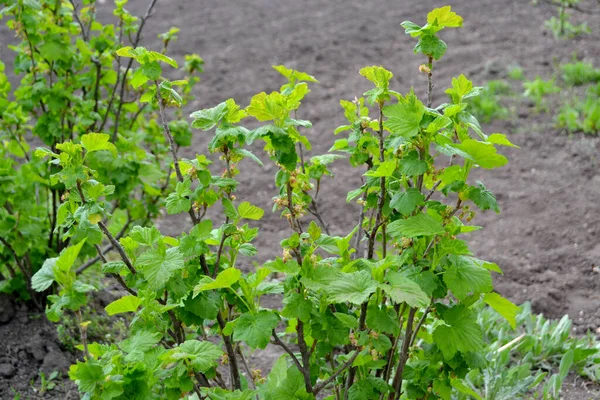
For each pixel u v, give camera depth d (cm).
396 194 227
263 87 797
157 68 240
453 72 802
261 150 705
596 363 394
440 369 254
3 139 415
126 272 250
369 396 240
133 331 229
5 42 870
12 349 387
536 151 651
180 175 243
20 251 392
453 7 1010
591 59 805
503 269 496
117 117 427
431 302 237
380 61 849
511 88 755
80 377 199
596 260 497
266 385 304
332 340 229
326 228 295
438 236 223
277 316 219
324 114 738
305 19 997
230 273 211
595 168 614
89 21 435
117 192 402
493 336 413
